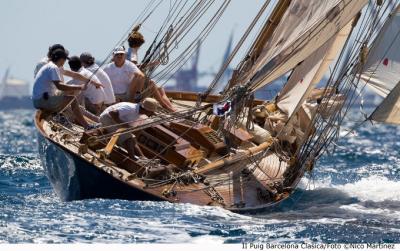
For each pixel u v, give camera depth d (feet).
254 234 149.07
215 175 171.53
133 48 210.38
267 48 187.21
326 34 177.37
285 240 146.41
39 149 184.24
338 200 187.21
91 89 186.19
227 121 179.11
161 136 168.76
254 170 176.86
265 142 189.88
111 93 188.34
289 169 178.60
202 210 158.71
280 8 189.47
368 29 180.75
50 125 176.65
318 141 183.62
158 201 159.84
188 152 169.58
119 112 166.20
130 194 159.43
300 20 183.01
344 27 186.19
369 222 161.48
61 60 180.04
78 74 182.29
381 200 187.83
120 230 146.72
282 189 174.91
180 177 165.07
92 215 154.40
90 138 163.12
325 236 149.69
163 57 210.79
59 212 156.25
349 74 182.29
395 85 189.57
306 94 186.80
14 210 159.02
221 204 162.71
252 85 179.11
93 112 187.21
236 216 158.92
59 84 177.17
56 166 171.22
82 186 163.84
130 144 163.94
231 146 181.68
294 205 179.11
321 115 184.14
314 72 187.01
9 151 334.44
